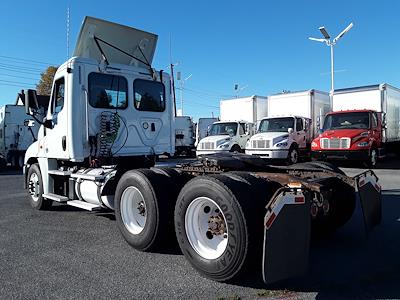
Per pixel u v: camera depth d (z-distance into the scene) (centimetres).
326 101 2044
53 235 604
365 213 496
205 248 425
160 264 466
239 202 383
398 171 1492
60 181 767
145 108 747
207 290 388
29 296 378
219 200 397
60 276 430
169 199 496
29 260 486
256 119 2138
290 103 1975
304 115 1928
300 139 1814
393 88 1886
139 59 786
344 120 1692
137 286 399
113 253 510
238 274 386
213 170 519
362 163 1680
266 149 1714
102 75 695
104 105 695
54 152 729
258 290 386
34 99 738
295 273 382
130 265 463
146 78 752
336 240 560
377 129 1658
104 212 763
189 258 432
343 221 573
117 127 705
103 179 605
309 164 631
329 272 434
